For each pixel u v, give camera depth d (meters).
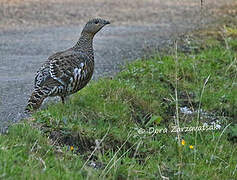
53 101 12.06
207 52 17.02
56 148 9.58
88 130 10.37
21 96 12.45
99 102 11.66
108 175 9.04
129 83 13.31
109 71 14.89
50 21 22.61
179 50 17.48
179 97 13.49
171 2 29.25
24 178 7.73
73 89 10.80
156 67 14.79
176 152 10.49
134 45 18.48
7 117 10.87
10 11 24.23
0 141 8.90
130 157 10.28
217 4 28.08
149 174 9.26
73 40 19.11
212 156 10.26
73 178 8.16
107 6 27.16
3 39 19.02
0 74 14.50
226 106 13.27
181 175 9.40
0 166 7.87
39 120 10.25
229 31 20.36
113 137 10.46
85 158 9.84
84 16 24.03
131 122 11.36
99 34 20.58
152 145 10.58
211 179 9.65
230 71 15.48
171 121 12.22
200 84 14.29
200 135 11.45
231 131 11.97
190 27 21.80
